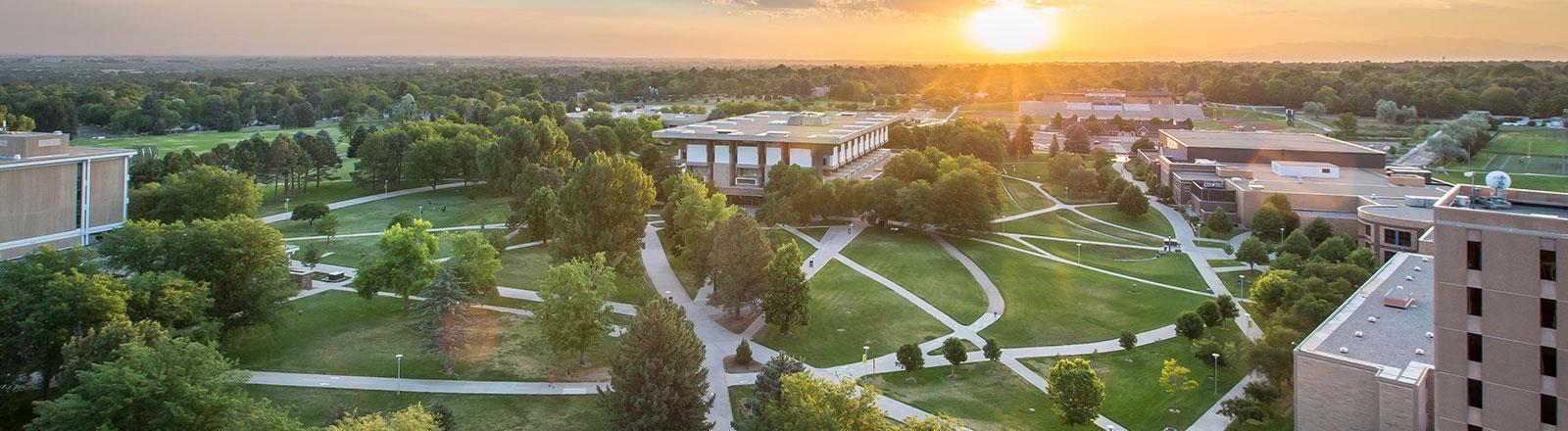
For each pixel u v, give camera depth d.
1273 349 88.56
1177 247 171.75
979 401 93.94
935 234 178.12
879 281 141.00
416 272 117.50
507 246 156.62
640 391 77.88
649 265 149.25
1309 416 76.38
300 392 91.44
